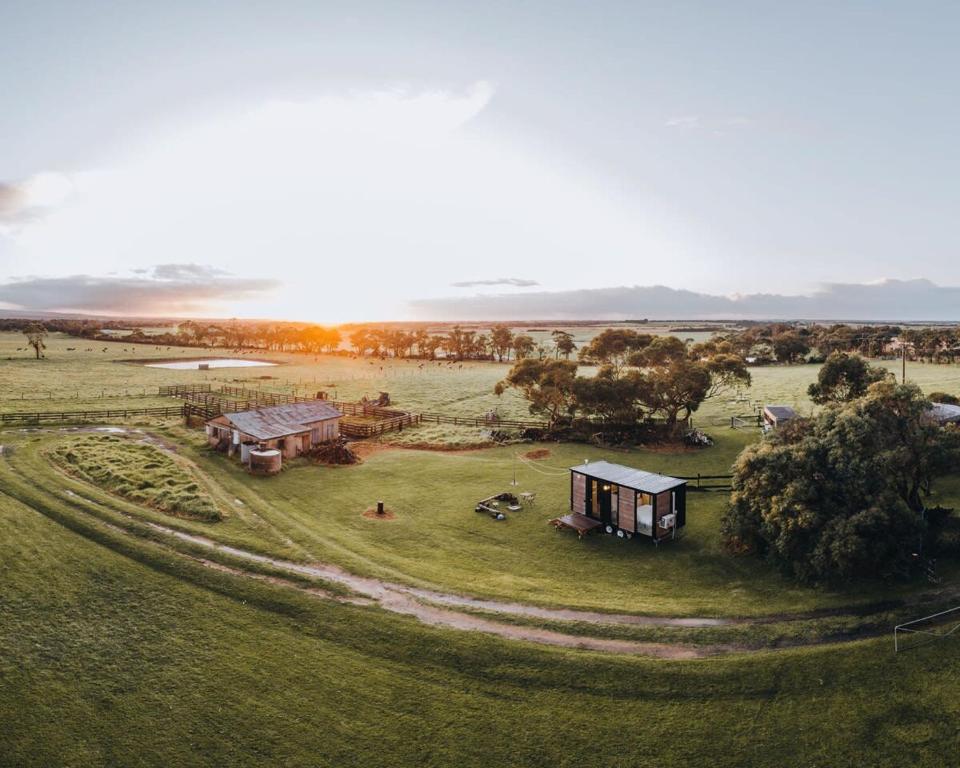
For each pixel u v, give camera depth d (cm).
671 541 3669
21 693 2148
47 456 4825
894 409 3322
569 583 3123
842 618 2616
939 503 3884
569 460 5681
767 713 2102
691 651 2423
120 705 2127
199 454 5425
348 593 2862
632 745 1992
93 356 16938
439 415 8244
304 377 13412
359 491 4666
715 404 8950
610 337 10062
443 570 3219
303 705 2152
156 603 2716
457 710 2139
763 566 3247
